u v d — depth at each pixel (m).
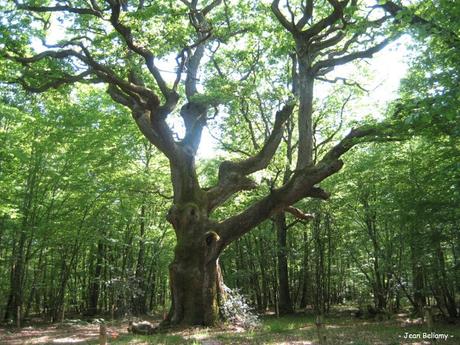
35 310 37.41
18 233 24.55
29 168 22.56
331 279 34.06
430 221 16.58
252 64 21.23
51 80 16.23
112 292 29.80
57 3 14.93
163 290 44.56
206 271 17.33
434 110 9.27
